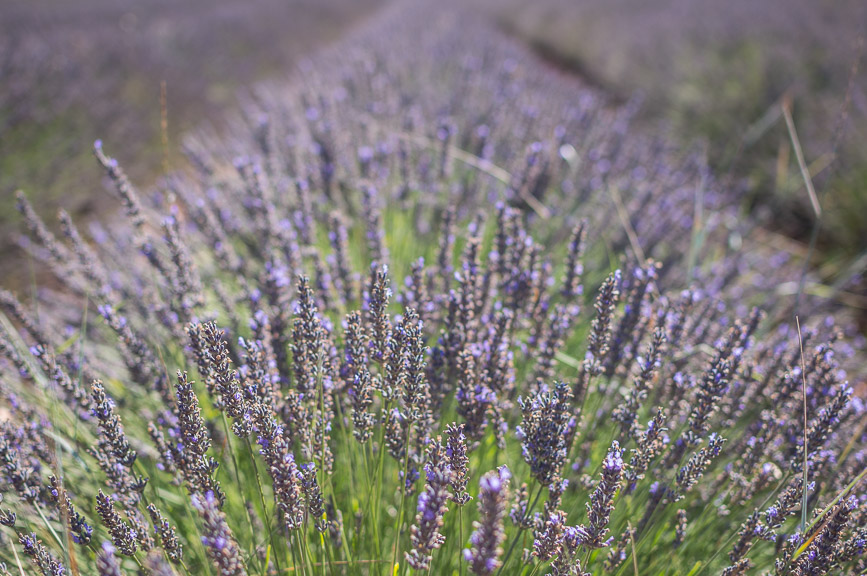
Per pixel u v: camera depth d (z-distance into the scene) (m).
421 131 4.20
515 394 2.18
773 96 7.19
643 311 2.13
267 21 14.37
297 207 3.07
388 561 1.71
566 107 5.22
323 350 1.68
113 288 3.02
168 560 1.52
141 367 2.05
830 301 3.67
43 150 5.56
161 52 9.33
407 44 8.53
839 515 1.39
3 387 2.01
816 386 1.89
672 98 8.38
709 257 3.95
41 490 1.71
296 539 1.45
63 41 9.08
